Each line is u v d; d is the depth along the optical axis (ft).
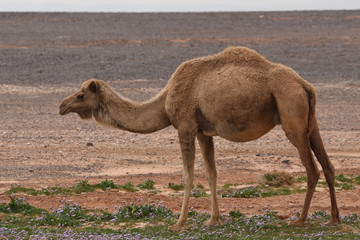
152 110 97.71
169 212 104.63
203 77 93.30
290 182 131.64
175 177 136.87
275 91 89.30
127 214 102.27
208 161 97.14
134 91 291.79
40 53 408.46
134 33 504.43
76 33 500.74
